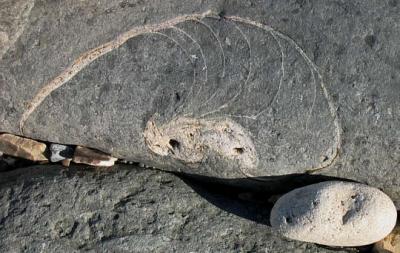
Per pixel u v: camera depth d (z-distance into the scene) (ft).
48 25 1.85
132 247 1.78
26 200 1.83
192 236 1.80
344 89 1.72
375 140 1.73
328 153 1.76
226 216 1.84
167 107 1.81
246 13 1.77
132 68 1.82
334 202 1.73
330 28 1.73
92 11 1.83
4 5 1.84
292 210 1.74
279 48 1.75
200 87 1.79
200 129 1.80
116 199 1.83
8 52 1.86
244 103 1.77
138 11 1.82
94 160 1.89
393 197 1.79
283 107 1.75
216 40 1.78
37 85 1.86
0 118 1.91
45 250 1.78
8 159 1.98
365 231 1.72
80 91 1.85
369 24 1.72
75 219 1.81
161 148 1.85
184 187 1.87
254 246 1.80
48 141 1.94
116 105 1.83
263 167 1.81
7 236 1.79
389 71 1.71
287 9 1.76
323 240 1.75
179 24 1.80
